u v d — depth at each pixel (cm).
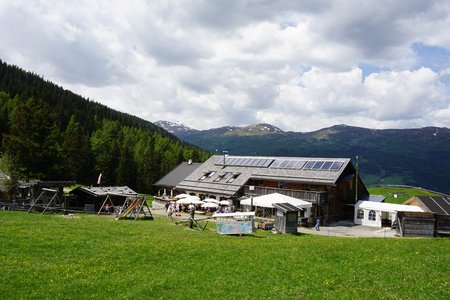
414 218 3828
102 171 11594
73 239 2498
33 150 6825
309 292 1684
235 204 5988
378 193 8512
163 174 12775
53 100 17950
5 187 5162
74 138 11225
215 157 7825
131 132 17350
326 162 5788
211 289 1709
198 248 2469
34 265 1902
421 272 1952
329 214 5509
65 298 1540
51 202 4969
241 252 2392
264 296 1633
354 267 2069
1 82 16812
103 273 1881
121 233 2888
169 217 4472
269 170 6244
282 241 2925
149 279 1816
